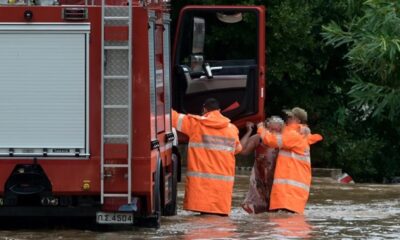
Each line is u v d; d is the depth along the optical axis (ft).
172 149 99.35
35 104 81.20
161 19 89.45
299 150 102.17
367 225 92.32
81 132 80.89
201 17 134.92
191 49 134.21
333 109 190.39
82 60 80.89
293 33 174.29
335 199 121.08
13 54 81.15
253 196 103.71
